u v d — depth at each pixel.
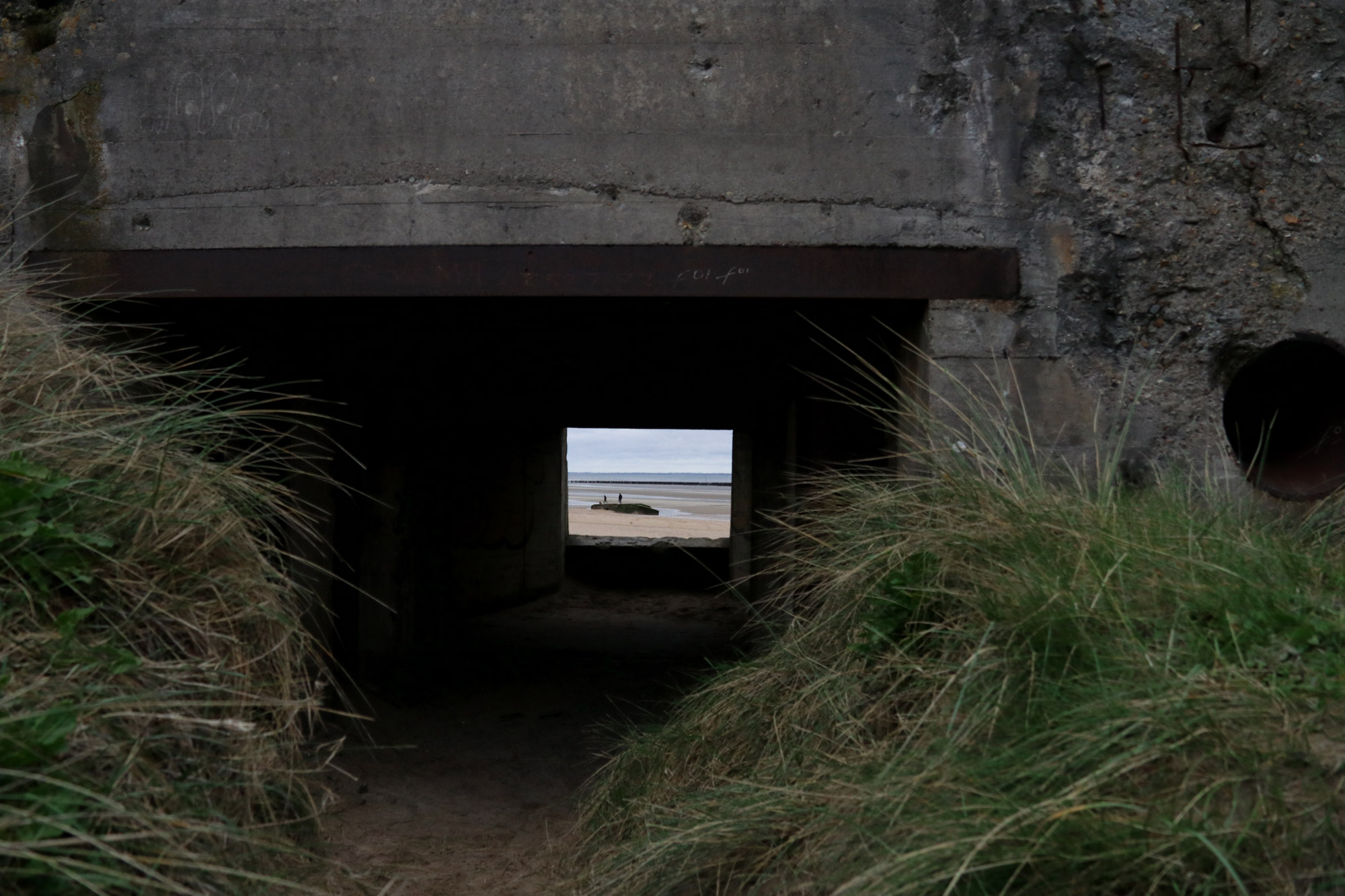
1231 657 2.09
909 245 3.54
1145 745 1.85
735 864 2.57
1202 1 3.54
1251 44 3.53
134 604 2.22
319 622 5.36
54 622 2.04
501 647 8.36
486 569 10.13
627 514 28.48
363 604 6.32
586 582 12.25
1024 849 1.72
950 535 2.74
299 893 2.13
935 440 3.47
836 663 2.98
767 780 2.74
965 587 2.66
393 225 3.57
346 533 5.91
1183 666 2.07
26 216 3.54
